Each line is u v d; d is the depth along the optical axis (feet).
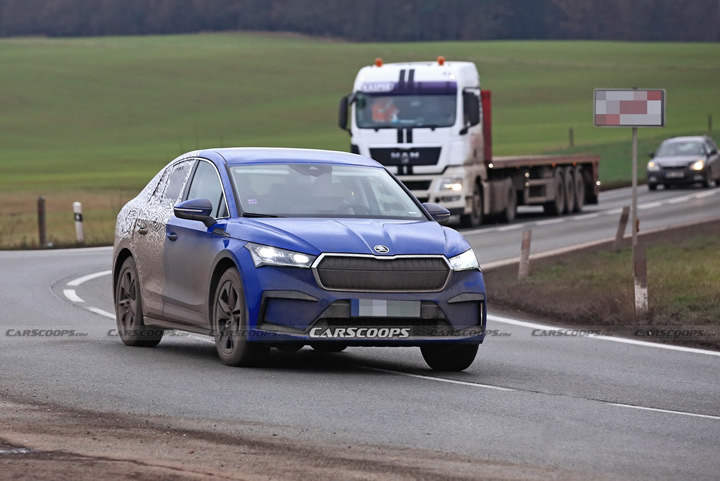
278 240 82.48
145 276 96.68
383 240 82.84
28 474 53.11
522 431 65.21
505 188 277.03
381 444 60.85
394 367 89.10
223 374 82.23
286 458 57.16
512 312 133.28
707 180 392.06
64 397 72.84
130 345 99.19
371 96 247.29
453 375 85.76
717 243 190.39
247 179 90.99
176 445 59.52
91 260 197.98
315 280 80.69
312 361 91.20
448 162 244.01
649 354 100.94
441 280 82.64
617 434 65.31
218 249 86.22
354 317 80.69
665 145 405.18
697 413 73.05
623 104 148.77
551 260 179.11
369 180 93.66
